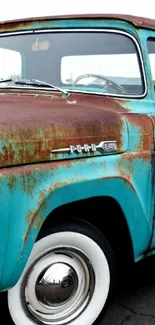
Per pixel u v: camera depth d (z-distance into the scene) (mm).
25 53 3227
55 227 2225
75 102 2732
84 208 2367
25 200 1980
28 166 2023
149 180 2574
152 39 2928
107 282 2525
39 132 2078
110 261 2525
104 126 2369
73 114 2309
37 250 2182
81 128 2260
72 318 2418
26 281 2219
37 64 3180
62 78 3064
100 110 2480
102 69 2941
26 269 2178
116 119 2453
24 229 1974
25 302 2250
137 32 2816
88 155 2277
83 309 2459
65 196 2127
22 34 3229
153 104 2811
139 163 2502
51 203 2068
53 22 3090
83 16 2969
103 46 2945
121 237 2553
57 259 2309
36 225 2010
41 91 2896
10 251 1946
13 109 2279
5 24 3277
